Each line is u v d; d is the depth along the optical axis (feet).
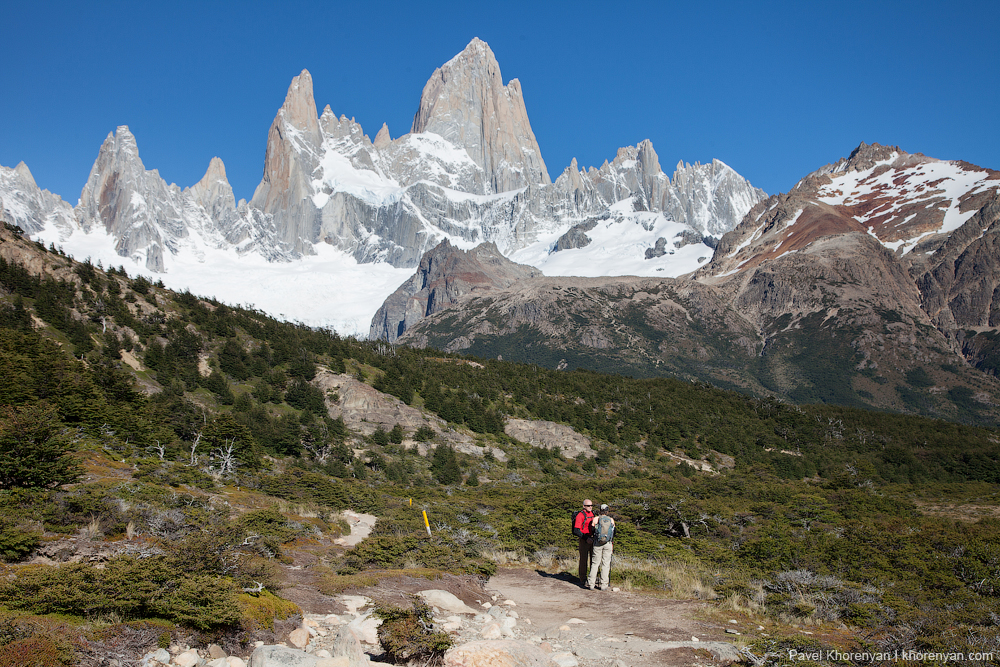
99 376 222.07
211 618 38.01
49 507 60.08
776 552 88.12
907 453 415.64
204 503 87.56
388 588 58.18
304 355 387.75
